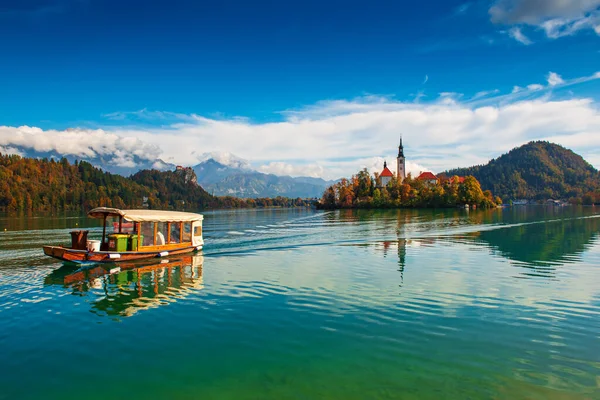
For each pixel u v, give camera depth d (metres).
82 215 129.12
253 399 10.93
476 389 11.29
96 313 18.47
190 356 13.66
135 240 32.25
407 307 18.80
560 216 108.56
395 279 24.83
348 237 51.19
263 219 108.31
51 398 11.10
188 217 36.78
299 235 54.72
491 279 24.72
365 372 12.34
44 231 62.12
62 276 26.47
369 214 135.25
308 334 15.50
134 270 28.38
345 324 16.55
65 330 16.25
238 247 40.97
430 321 16.83
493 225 73.56
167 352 14.02
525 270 27.62
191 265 30.27
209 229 68.00
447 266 29.28
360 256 34.31
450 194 188.25
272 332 15.75
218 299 20.53
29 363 13.27
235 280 24.91
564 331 15.64
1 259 33.12
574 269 27.95
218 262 31.56
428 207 190.88
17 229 66.31
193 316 17.83
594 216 106.88
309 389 11.40
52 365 13.12
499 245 41.78
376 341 14.73
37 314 18.38
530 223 78.50
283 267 29.25
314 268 28.77
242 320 17.20
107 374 12.45
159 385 11.75
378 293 21.38
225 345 14.55
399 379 11.89
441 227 69.06
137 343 14.84
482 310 18.27
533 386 11.45
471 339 14.85
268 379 12.01
